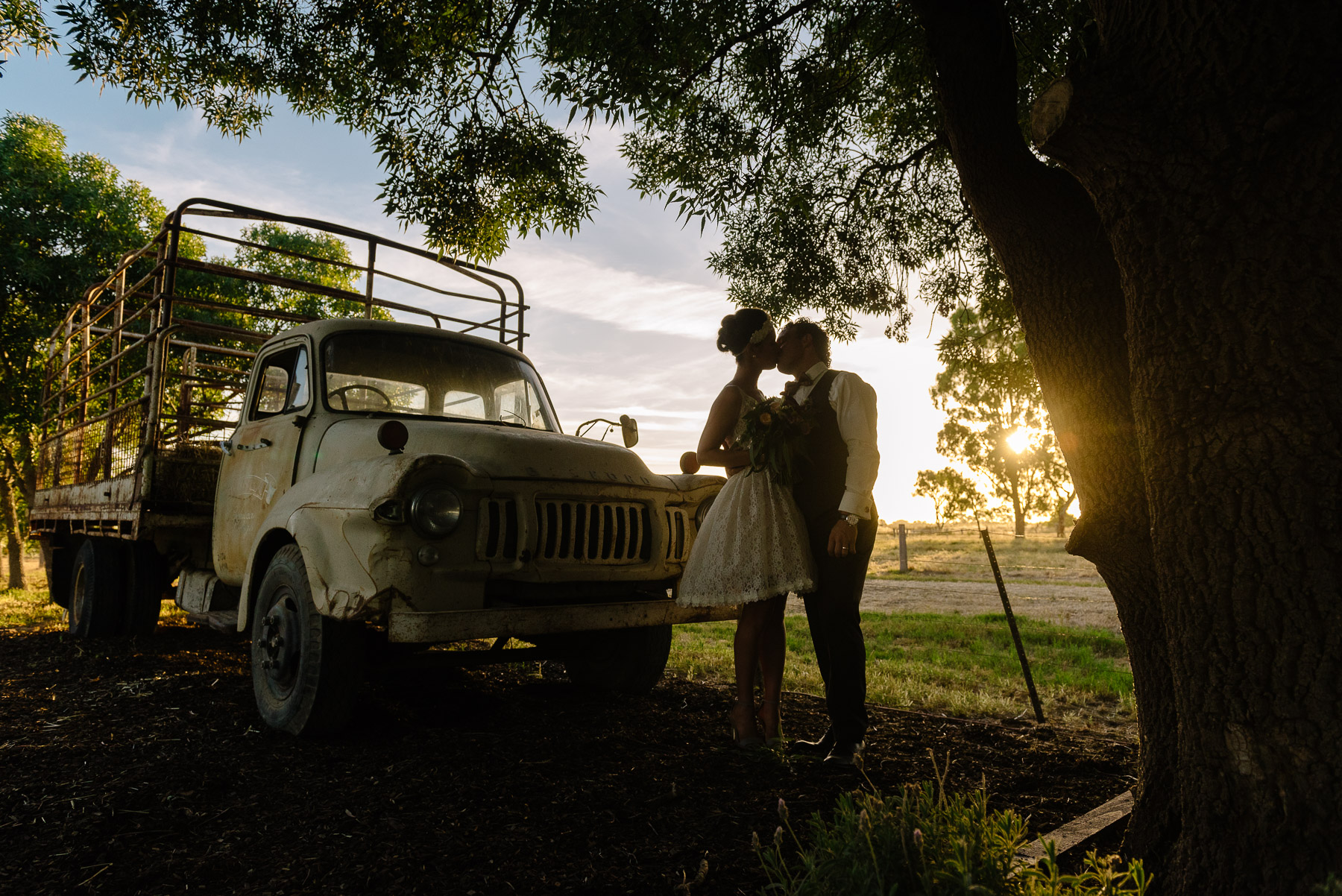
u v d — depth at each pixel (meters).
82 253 14.18
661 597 4.43
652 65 5.21
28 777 3.28
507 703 4.74
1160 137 1.96
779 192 6.92
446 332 5.42
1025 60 5.61
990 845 1.97
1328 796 1.73
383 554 3.49
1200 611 1.95
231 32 6.27
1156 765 2.38
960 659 7.23
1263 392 1.83
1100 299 2.56
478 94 6.12
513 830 2.75
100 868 2.47
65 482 8.55
